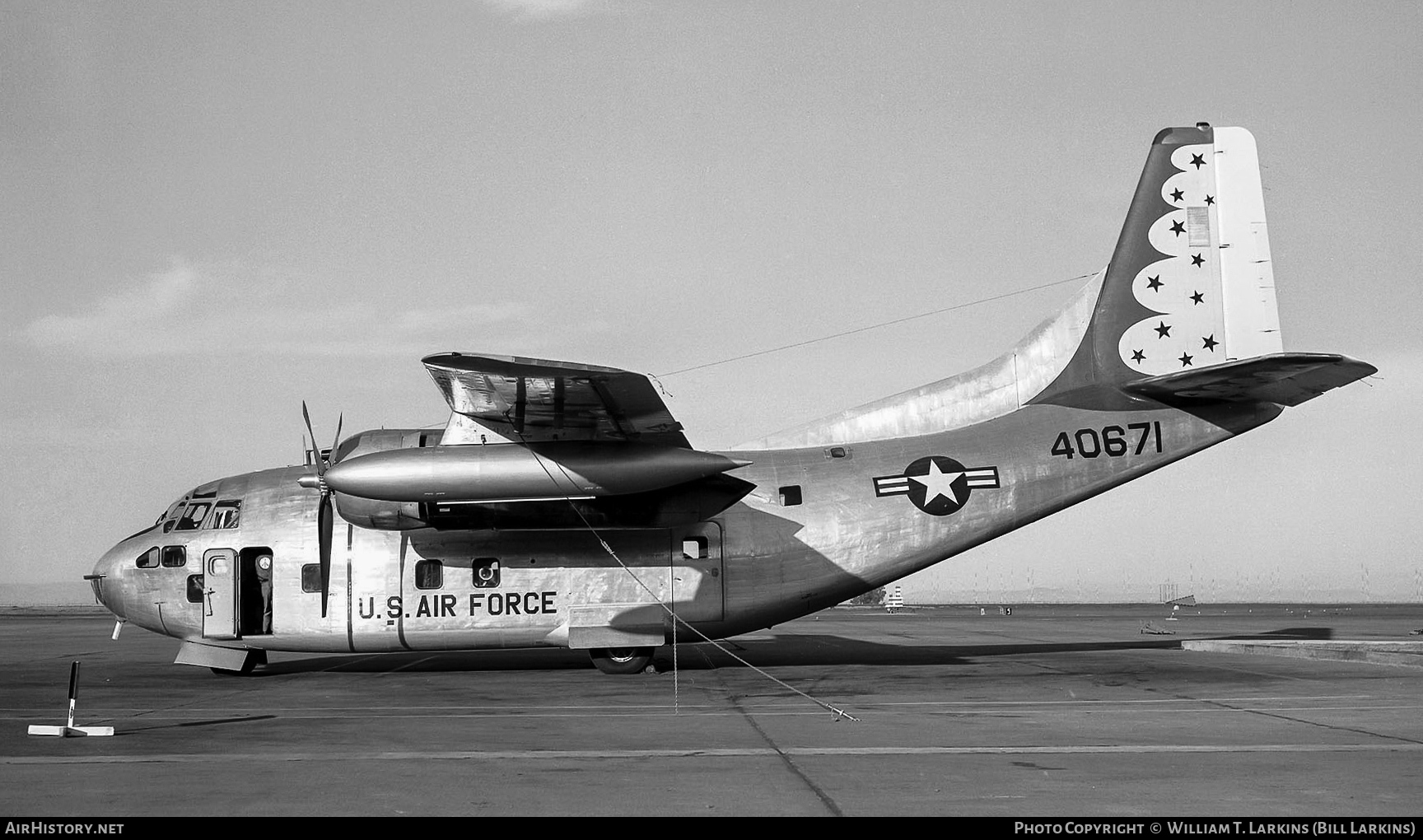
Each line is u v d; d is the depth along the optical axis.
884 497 17.31
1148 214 17.97
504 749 9.54
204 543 17.28
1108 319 17.83
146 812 7.05
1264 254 17.88
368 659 20.84
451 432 15.95
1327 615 52.81
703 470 15.52
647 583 16.89
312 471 17.70
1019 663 18.38
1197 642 21.36
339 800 7.41
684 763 8.79
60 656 23.42
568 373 13.27
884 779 8.07
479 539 16.91
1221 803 7.18
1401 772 8.24
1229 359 17.67
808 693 14.12
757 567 17.05
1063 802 7.24
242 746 9.81
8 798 7.48
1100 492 17.45
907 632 30.47
